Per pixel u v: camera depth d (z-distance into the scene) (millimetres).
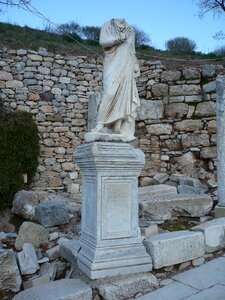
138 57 11180
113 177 3387
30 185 8453
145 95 10055
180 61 11078
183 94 9570
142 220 5410
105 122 3670
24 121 8062
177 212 5738
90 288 3070
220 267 3764
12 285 3686
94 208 3361
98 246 3256
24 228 4926
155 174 9289
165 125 9656
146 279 3266
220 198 5914
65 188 8930
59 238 5125
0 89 8898
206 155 9094
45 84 9297
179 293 3189
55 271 3885
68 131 9336
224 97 6078
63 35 13094
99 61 9938
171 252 3607
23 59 9211
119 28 3697
